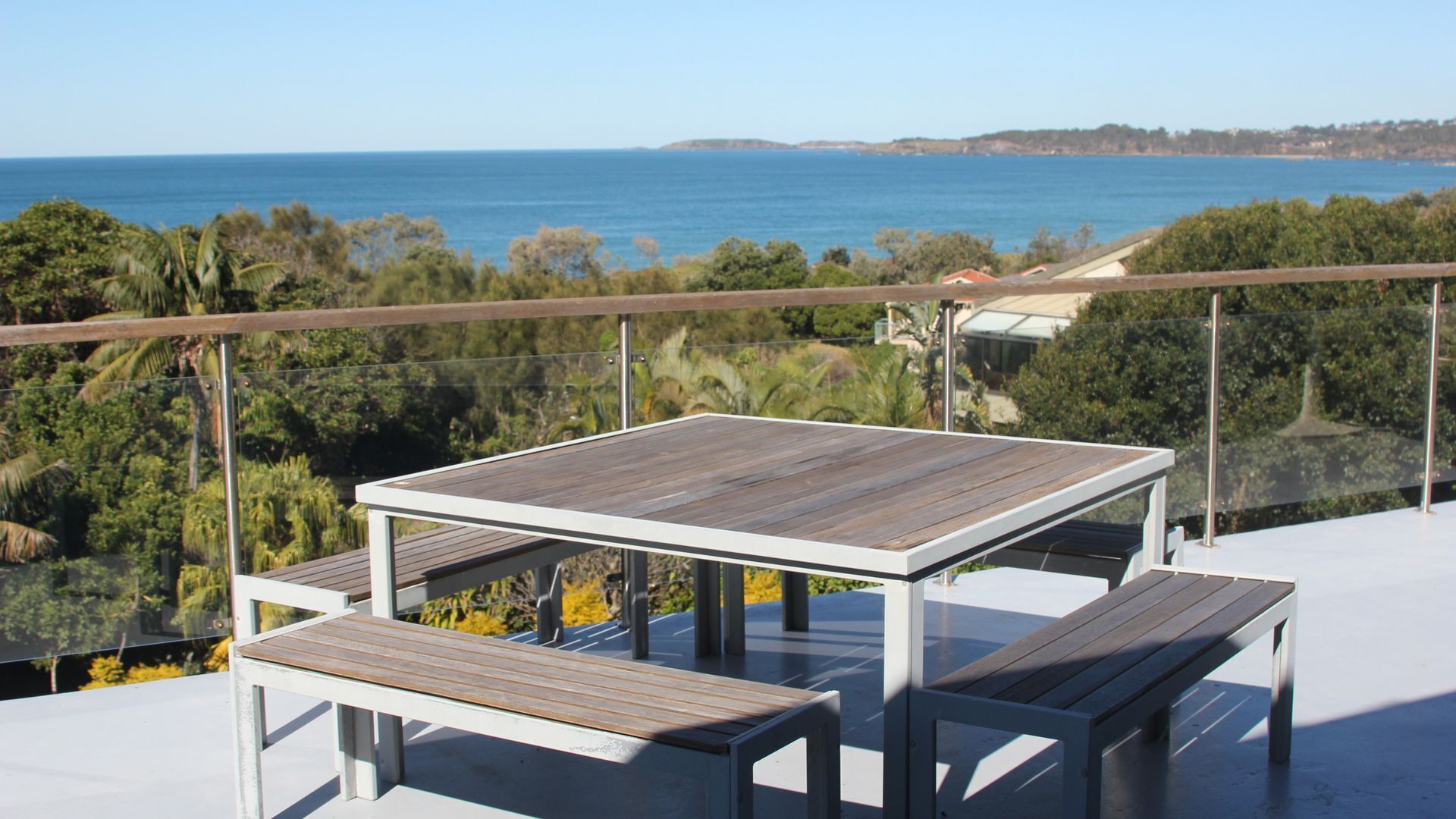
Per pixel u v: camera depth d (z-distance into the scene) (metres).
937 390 3.88
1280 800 2.20
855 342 3.77
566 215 93.62
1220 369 4.09
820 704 1.68
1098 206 93.38
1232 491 4.16
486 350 16.92
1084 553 2.60
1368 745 2.44
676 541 1.86
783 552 1.76
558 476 2.29
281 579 2.42
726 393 3.59
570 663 1.89
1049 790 2.28
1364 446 4.41
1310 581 3.62
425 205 98.00
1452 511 4.51
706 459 2.47
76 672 3.09
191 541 2.92
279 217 39.41
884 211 94.31
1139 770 2.34
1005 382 3.87
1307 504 4.41
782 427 2.90
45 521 2.85
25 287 26.52
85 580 2.89
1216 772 2.32
